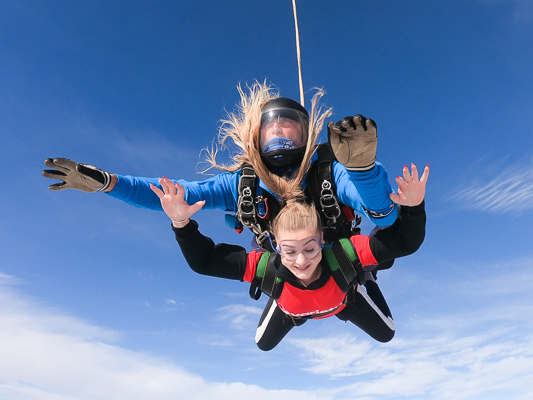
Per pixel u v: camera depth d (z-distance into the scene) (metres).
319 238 1.55
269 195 1.68
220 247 1.70
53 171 1.48
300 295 1.70
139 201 1.66
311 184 1.64
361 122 1.15
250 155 1.63
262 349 2.53
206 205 1.76
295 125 1.68
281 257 1.59
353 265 1.62
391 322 2.47
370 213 1.50
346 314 2.08
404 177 1.34
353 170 1.31
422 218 1.46
